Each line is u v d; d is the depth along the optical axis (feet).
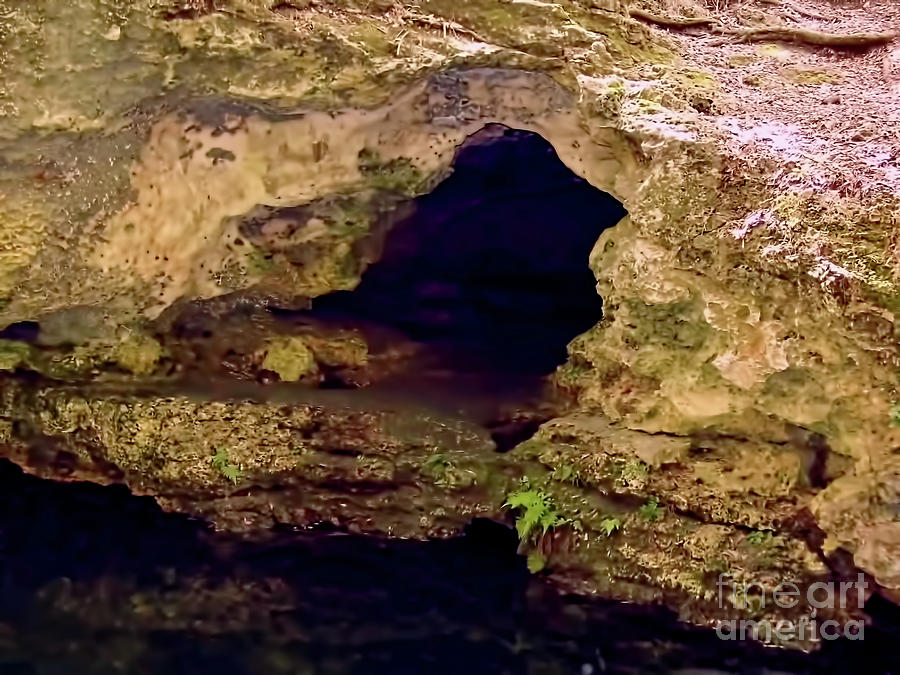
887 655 14.88
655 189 14.78
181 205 16.70
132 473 18.28
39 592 16.57
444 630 15.88
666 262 15.08
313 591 16.63
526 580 16.66
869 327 12.94
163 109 15.38
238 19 14.29
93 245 16.08
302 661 15.34
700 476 16.14
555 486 16.98
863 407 14.23
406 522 17.56
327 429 18.06
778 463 15.90
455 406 18.51
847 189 13.55
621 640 15.55
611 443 16.71
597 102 15.21
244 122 16.26
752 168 14.26
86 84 14.19
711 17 18.80
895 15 19.38
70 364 18.39
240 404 18.17
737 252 14.14
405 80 15.40
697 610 15.66
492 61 15.46
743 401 15.71
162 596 16.55
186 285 18.04
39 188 15.07
